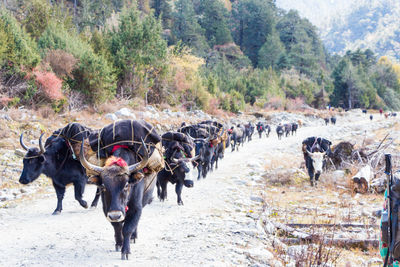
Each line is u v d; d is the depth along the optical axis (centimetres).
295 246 655
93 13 6906
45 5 3544
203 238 673
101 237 701
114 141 580
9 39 2075
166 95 3650
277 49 11319
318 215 930
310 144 1403
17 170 1315
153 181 662
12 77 2066
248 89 7031
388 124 4603
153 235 715
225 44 11169
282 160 1908
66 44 2595
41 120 1917
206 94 4169
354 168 1432
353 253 675
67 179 907
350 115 7362
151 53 3294
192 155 1031
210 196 1132
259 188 1334
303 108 7675
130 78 3136
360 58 13688
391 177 411
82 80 2514
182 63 4094
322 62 14900
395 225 393
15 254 602
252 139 3766
